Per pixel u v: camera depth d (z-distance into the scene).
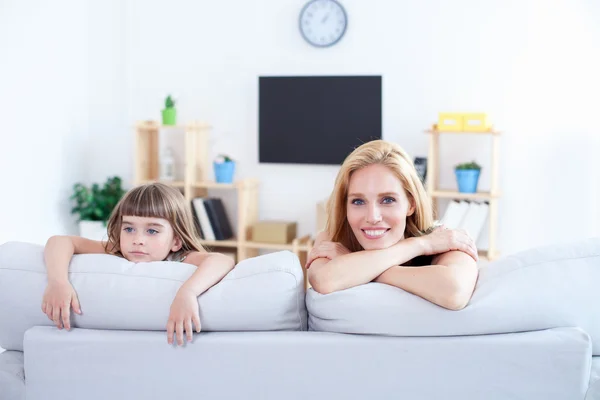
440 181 4.27
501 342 1.21
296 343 1.25
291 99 4.40
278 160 4.46
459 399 1.24
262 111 4.45
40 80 4.19
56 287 1.31
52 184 4.36
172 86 4.60
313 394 1.26
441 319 1.25
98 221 4.37
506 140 4.14
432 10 4.18
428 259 1.57
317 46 4.34
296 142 4.42
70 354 1.29
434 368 1.23
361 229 1.44
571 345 1.19
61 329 1.31
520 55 4.08
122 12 4.60
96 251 1.68
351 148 4.34
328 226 1.62
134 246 1.61
